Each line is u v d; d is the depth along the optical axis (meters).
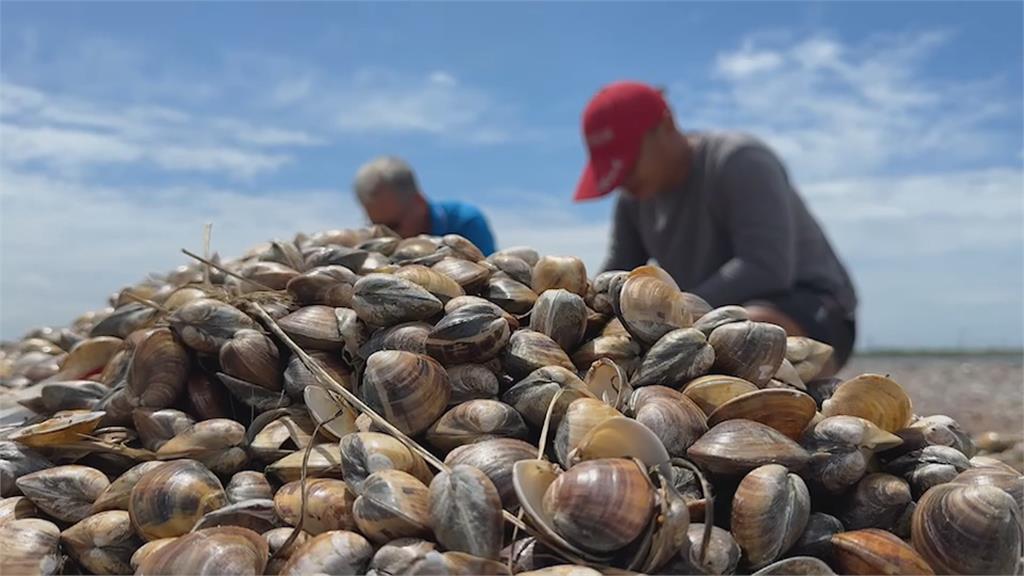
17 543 0.36
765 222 0.91
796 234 0.98
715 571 0.31
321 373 0.40
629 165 0.98
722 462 0.35
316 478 0.38
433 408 0.39
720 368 0.44
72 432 0.42
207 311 0.45
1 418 0.54
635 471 0.32
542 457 0.36
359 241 0.64
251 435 0.42
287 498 0.36
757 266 0.89
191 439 0.40
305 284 0.48
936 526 0.33
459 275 0.48
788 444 0.36
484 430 0.38
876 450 0.39
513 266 0.52
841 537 0.34
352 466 0.35
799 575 0.32
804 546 0.34
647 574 0.30
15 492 0.41
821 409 0.47
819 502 0.38
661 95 0.99
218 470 0.40
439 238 0.59
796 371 0.50
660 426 0.37
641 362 0.43
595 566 0.31
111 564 0.36
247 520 0.35
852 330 1.00
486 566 0.29
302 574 0.31
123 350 0.52
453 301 0.43
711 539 0.32
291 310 0.48
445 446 0.38
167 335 0.45
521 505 0.32
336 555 0.31
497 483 0.34
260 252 0.60
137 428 0.44
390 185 1.04
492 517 0.31
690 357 0.42
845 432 0.37
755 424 0.37
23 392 0.60
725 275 0.90
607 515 0.30
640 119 0.97
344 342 0.44
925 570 0.32
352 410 0.42
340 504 0.35
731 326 0.44
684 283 1.03
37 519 0.38
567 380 0.40
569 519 0.31
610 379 0.42
